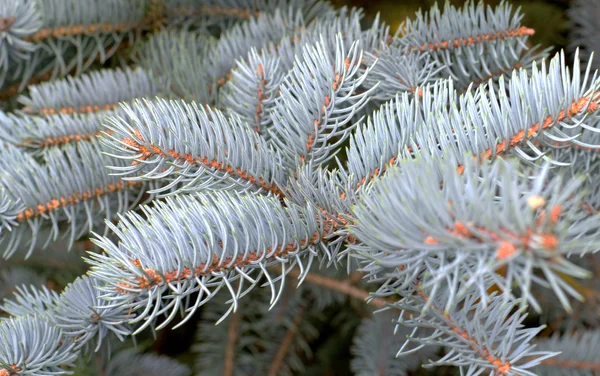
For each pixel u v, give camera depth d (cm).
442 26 62
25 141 65
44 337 56
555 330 79
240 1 76
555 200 43
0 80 72
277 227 52
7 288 79
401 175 48
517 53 63
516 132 52
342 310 84
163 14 77
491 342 52
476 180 45
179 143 54
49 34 72
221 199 52
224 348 82
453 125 53
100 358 78
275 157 56
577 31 78
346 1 84
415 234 46
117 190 63
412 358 75
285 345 83
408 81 59
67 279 81
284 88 56
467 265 46
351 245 51
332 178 54
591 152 60
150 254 52
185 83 68
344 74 56
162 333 89
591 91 51
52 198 62
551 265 43
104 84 69
